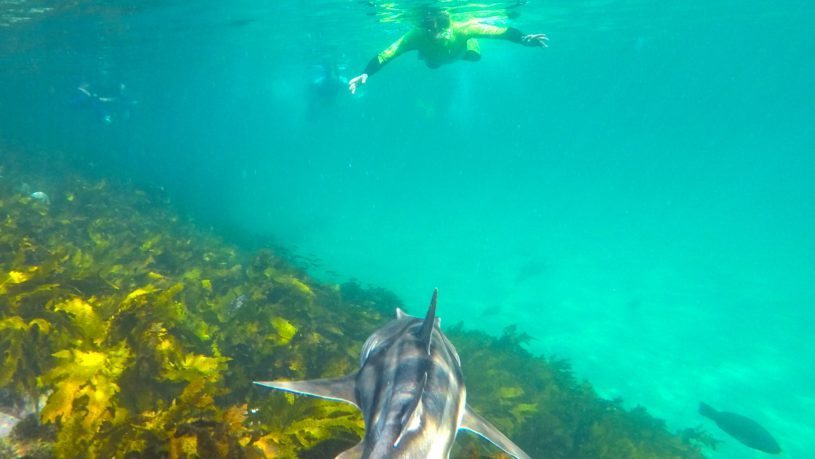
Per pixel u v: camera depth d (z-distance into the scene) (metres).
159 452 3.02
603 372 13.80
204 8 20.67
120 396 3.54
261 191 47.53
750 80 99.38
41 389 3.75
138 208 15.26
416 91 82.38
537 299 19.12
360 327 8.05
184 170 51.56
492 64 51.44
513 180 83.62
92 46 27.69
